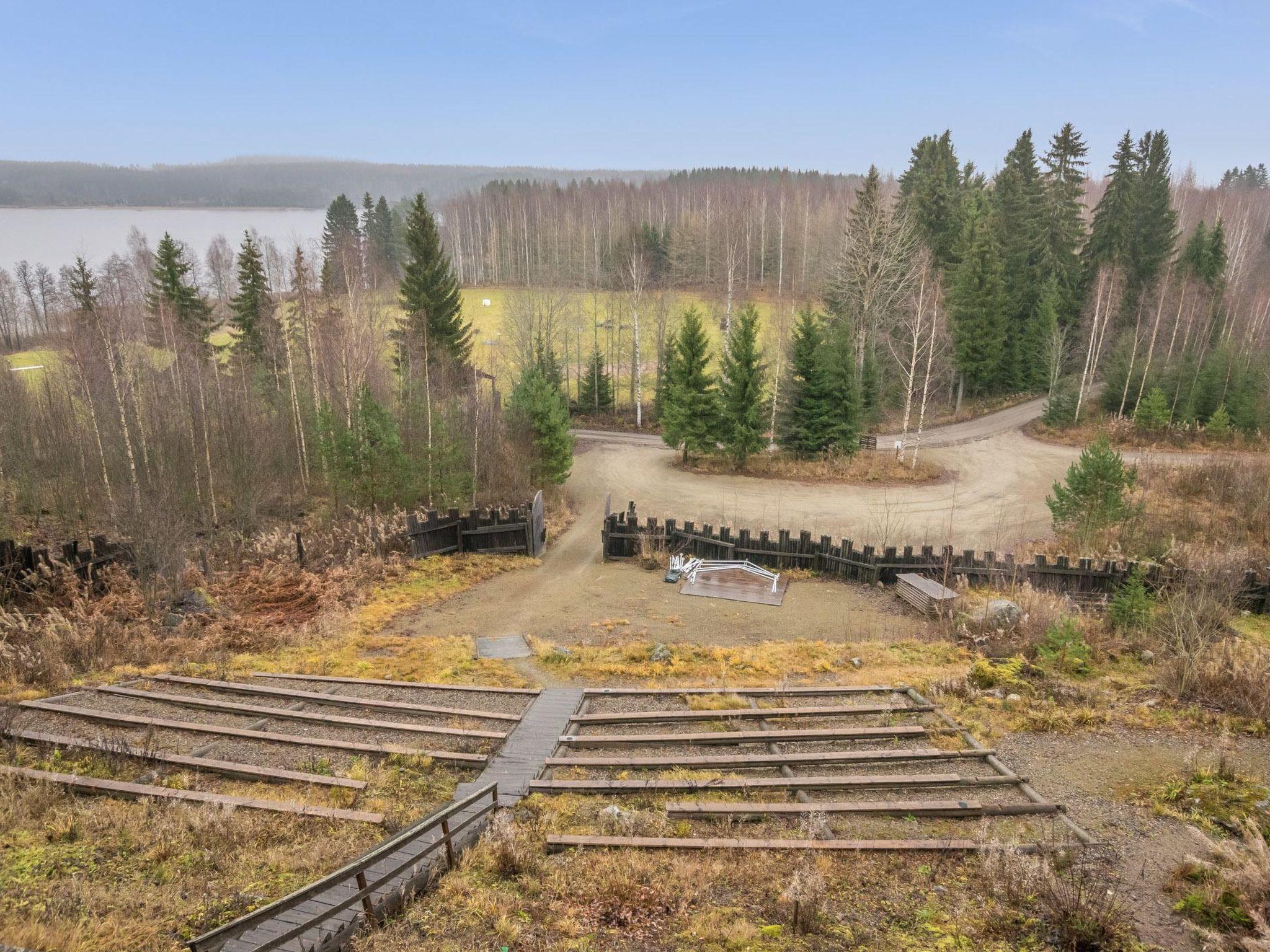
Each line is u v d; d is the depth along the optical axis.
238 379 40.97
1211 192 93.69
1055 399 48.62
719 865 9.24
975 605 20.53
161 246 48.84
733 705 14.71
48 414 33.78
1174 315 53.78
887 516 33.41
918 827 10.37
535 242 96.69
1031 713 13.77
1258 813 10.46
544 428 35.59
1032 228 58.78
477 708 14.62
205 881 8.75
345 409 33.75
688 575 25.06
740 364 40.22
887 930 8.19
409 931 7.98
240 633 18.59
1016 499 35.81
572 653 17.98
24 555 20.00
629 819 10.41
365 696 15.10
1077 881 8.84
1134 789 11.37
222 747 12.45
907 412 41.41
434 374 41.31
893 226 48.75
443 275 48.03
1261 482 32.53
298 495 33.56
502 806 10.82
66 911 7.93
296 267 47.94
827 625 21.14
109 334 33.25
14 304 78.81
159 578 19.75
